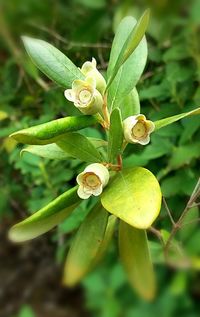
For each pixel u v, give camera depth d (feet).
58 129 0.37
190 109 0.61
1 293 0.88
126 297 0.62
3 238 0.91
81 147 0.41
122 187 0.38
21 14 0.75
